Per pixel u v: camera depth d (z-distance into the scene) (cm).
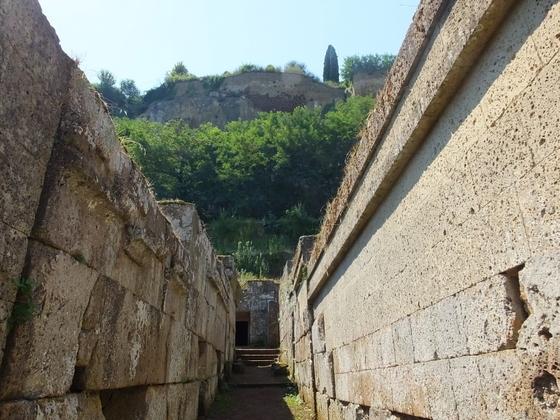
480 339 254
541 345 204
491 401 244
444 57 277
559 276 193
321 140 4112
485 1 233
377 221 449
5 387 208
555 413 196
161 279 470
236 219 3744
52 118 246
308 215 3803
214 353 960
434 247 314
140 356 402
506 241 232
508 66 233
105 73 6425
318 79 7156
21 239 220
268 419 834
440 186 305
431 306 318
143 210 381
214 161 4234
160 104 6431
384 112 375
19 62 216
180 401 567
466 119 273
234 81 6669
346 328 586
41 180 238
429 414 322
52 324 247
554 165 198
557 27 198
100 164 293
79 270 279
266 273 3019
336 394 651
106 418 402
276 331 2095
